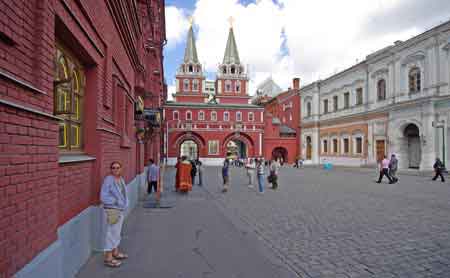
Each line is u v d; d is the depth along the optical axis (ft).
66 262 12.59
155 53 56.80
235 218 27.25
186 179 45.42
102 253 16.90
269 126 157.99
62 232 12.10
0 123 7.48
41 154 9.77
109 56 19.60
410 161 96.37
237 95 180.14
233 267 15.25
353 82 122.83
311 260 16.34
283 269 15.03
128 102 30.50
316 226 24.13
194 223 25.18
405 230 22.68
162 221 25.86
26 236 8.77
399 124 96.53
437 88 83.71
